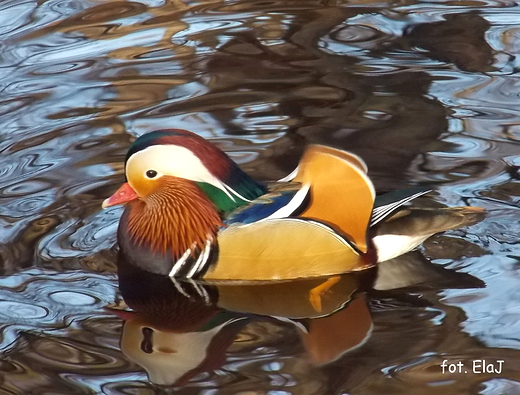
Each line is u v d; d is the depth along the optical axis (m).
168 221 10.75
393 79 14.73
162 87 14.73
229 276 10.62
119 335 9.30
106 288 10.24
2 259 10.61
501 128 13.17
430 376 8.34
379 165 12.31
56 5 18.17
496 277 10.10
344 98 14.20
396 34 16.42
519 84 14.40
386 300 9.88
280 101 14.17
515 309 9.45
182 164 10.79
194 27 17.00
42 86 14.81
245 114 13.82
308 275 10.55
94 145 13.05
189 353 8.95
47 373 8.57
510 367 8.44
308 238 10.34
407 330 9.17
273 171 12.20
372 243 10.53
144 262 10.79
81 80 15.02
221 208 10.72
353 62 15.34
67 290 10.12
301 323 9.54
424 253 10.74
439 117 13.52
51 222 11.34
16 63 15.60
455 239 10.95
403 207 10.86
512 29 16.42
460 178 11.95
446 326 9.20
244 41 16.30
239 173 10.88
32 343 9.09
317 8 17.83
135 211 11.03
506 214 11.16
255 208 10.61
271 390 8.22
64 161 12.68
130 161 10.95
